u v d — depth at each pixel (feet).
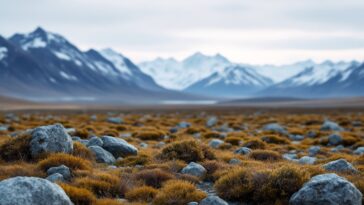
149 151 73.56
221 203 37.04
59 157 51.37
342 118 223.71
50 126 60.29
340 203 36.96
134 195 42.50
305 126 172.76
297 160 69.31
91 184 43.98
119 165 61.26
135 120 200.44
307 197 37.93
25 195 33.71
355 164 62.69
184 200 40.01
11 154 58.34
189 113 369.09
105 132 106.83
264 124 179.73
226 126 156.25
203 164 57.06
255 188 43.06
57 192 35.42
